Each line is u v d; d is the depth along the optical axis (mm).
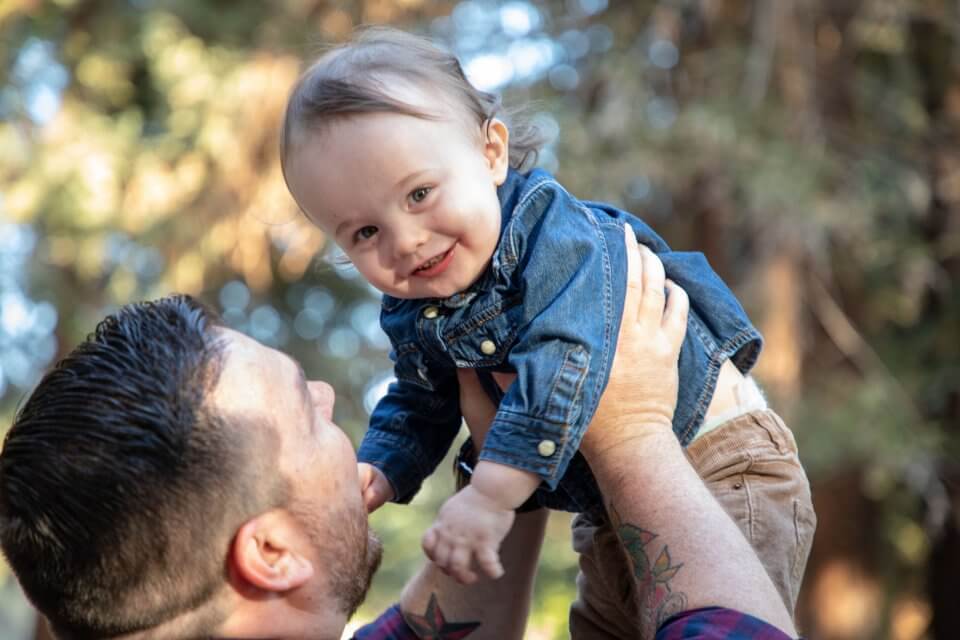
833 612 10305
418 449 2359
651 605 1922
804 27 9516
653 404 2064
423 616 2602
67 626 1854
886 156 9930
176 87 10188
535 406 1987
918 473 9766
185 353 1881
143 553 1794
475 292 2139
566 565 10180
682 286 2287
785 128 9195
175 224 10078
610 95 9234
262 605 1906
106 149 10195
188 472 1809
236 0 10688
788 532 2203
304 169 2098
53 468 1783
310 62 2439
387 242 2082
